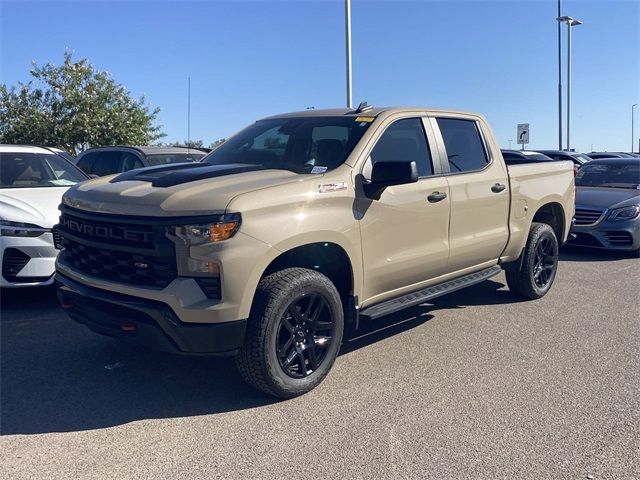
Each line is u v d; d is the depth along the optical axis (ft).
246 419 13.19
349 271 15.15
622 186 37.06
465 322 20.31
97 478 10.89
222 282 12.46
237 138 18.60
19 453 11.75
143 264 12.99
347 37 58.95
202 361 16.63
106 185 14.82
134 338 13.26
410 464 11.36
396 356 17.03
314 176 14.40
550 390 14.78
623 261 32.19
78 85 79.25
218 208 12.56
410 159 17.08
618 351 17.57
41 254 20.04
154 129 84.89
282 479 10.86
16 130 77.10
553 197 22.99
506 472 11.11
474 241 18.99
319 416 13.30
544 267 23.35
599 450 11.93
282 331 13.74
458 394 14.49
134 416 13.35
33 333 18.81
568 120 102.63
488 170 19.80
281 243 13.17
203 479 10.86
